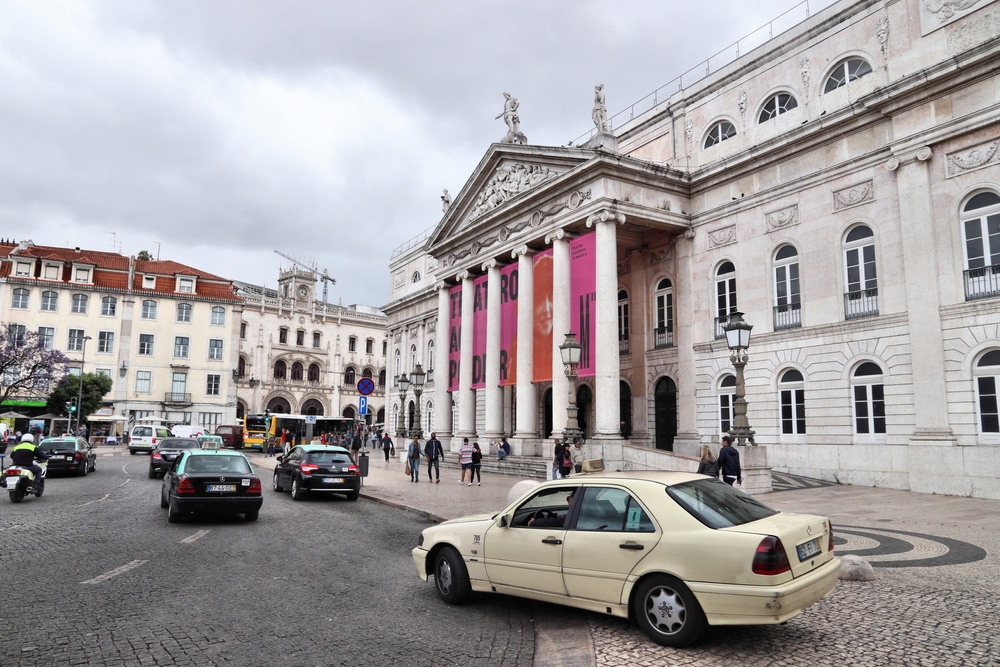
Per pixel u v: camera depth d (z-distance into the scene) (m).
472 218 35.06
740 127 26.56
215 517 14.36
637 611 6.00
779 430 23.56
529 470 26.14
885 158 21.00
